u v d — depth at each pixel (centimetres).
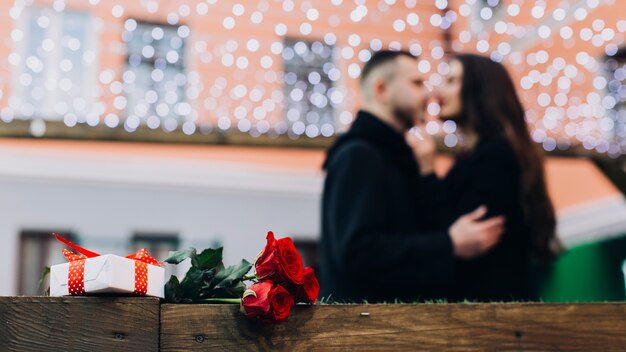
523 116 271
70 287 153
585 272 806
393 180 255
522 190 259
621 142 552
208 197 907
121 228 871
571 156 546
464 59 275
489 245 245
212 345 157
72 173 858
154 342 154
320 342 164
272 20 764
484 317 176
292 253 161
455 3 595
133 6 744
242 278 167
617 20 625
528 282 262
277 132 496
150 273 158
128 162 879
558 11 548
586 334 182
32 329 148
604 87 671
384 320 169
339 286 249
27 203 844
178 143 490
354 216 243
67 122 483
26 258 841
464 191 262
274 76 624
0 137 477
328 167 260
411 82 275
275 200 930
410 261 240
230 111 771
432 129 521
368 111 267
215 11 755
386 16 736
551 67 579
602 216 829
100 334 150
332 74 545
